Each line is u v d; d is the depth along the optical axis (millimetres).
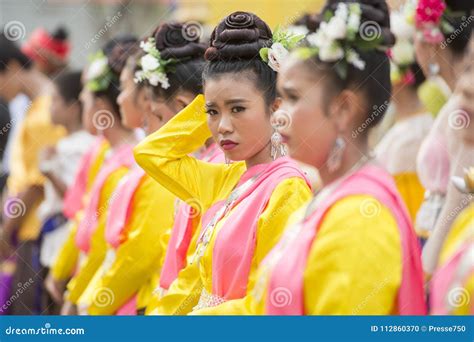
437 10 5965
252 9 8195
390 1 6613
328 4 4590
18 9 11125
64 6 11453
